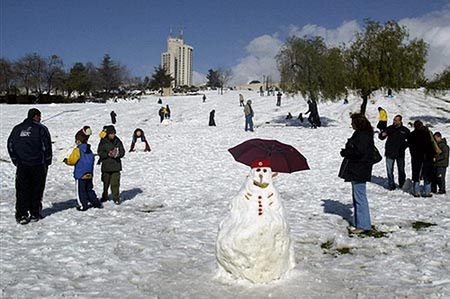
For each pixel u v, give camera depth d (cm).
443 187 1384
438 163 1366
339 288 641
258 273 635
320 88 4216
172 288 644
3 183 1639
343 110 5356
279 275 649
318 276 678
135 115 5397
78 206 1224
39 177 1080
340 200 1291
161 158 2277
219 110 5750
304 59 4206
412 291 624
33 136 1067
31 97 8588
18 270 727
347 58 4262
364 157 947
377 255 808
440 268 725
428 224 1021
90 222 1073
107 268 734
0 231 991
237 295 612
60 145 2650
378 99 6406
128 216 1147
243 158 659
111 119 4650
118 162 1319
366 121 964
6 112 5566
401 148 1428
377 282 666
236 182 1669
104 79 12000
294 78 4272
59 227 1023
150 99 8806
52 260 776
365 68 4150
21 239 924
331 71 4162
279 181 1655
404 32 4162
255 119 4731
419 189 1356
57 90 11200
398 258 780
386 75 4184
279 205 641
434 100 6288
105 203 1321
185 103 7119
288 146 684
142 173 1889
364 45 4209
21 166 1056
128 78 13675
